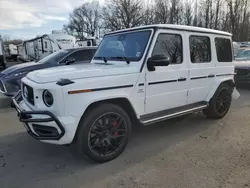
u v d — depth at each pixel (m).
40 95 3.00
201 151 3.66
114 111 3.30
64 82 2.87
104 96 3.15
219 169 3.13
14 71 6.57
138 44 3.76
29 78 3.39
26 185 2.84
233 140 4.07
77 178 2.98
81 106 2.96
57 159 3.47
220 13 35.09
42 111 2.90
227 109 5.34
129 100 3.43
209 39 4.66
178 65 4.07
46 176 3.04
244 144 3.90
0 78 6.61
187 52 4.21
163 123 5.00
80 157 3.52
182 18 37.94
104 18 49.06
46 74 3.12
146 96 3.66
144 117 3.72
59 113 2.86
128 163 3.33
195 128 4.70
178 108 4.24
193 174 3.02
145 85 3.61
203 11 36.06
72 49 7.51
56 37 14.77
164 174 3.03
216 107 5.04
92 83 3.04
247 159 3.38
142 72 3.54
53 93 2.83
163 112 3.98
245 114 5.61
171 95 4.04
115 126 3.39
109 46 4.27
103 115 3.21
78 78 3.01
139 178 2.96
